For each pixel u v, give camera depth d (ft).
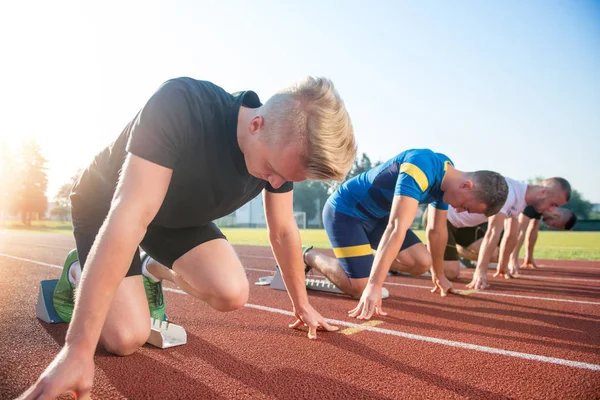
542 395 5.80
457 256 18.13
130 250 4.39
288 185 7.29
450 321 10.19
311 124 4.37
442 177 10.29
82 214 7.36
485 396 5.77
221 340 8.41
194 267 7.27
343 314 11.00
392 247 9.29
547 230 116.47
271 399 5.65
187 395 5.76
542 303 12.61
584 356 7.50
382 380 6.32
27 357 7.34
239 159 5.50
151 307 9.02
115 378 6.34
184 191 5.89
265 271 21.68
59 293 9.46
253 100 5.70
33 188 145.18
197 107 5.24
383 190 12.03
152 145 4.66
